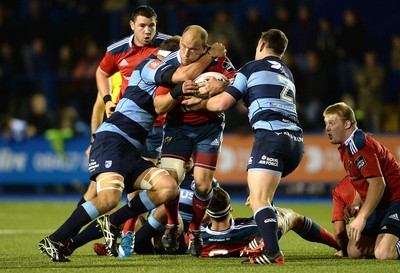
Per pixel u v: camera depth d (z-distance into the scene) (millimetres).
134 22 32500
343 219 27938
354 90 65438
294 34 66375
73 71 70500
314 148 61594
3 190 69875
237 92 25828
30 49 72125
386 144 60750
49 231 39594
